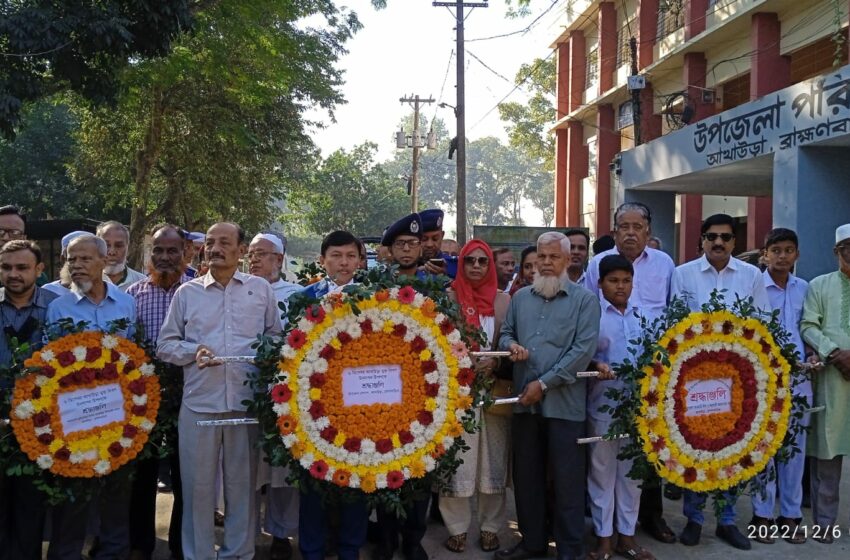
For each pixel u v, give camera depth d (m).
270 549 4.86
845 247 5.11
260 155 20.28
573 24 24.27
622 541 4.83
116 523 4.44
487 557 4.84
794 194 10.59
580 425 4.59
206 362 4.04
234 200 20.30
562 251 4.65
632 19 21.09
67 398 4.00
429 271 5.26
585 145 24.86
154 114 17.55
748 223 16.19
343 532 4.45
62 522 4.23
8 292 4.40
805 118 10.38
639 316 4.71
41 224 13.04
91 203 25.98
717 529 5.19
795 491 5.19
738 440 4.64
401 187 49.94
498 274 6.75
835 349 4.98
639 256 5.29
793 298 5.49
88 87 9.71
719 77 17.16
